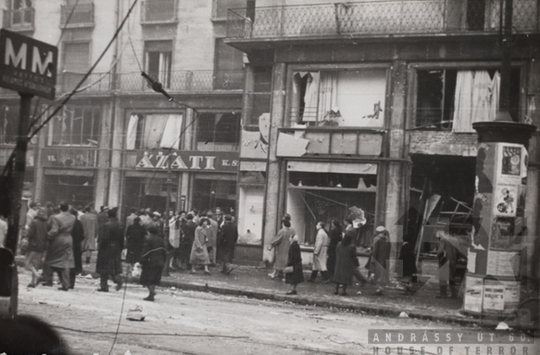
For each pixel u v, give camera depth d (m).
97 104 27.69
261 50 24.41
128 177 27.27
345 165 22.44
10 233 6.98
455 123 21.41
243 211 24.23
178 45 27.12
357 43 22.52
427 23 21.80
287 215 19.53
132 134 27.45
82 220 19.23
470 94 21.23
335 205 22.80
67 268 13.90
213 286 16.83
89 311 11.23
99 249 14.49
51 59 7.17
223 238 20.11
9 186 7.03
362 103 22.89
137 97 27.31
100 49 27.73
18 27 28.78
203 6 26.84
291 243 16.20
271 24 24.16
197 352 8.52
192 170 26.03
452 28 21.34
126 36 27.66
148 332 9.70
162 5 27.28
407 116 21.97
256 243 23.84
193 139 26.56
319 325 11.84
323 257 18.94
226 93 25.95
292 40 23.09
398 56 22.02
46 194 27.22
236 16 25.47
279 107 23.70
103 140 27.56
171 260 20.33
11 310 6.73
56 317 10.25
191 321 11.13
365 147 22.31
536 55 20.25
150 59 27.67
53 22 28.30
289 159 23.31
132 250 17.00
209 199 25.86
